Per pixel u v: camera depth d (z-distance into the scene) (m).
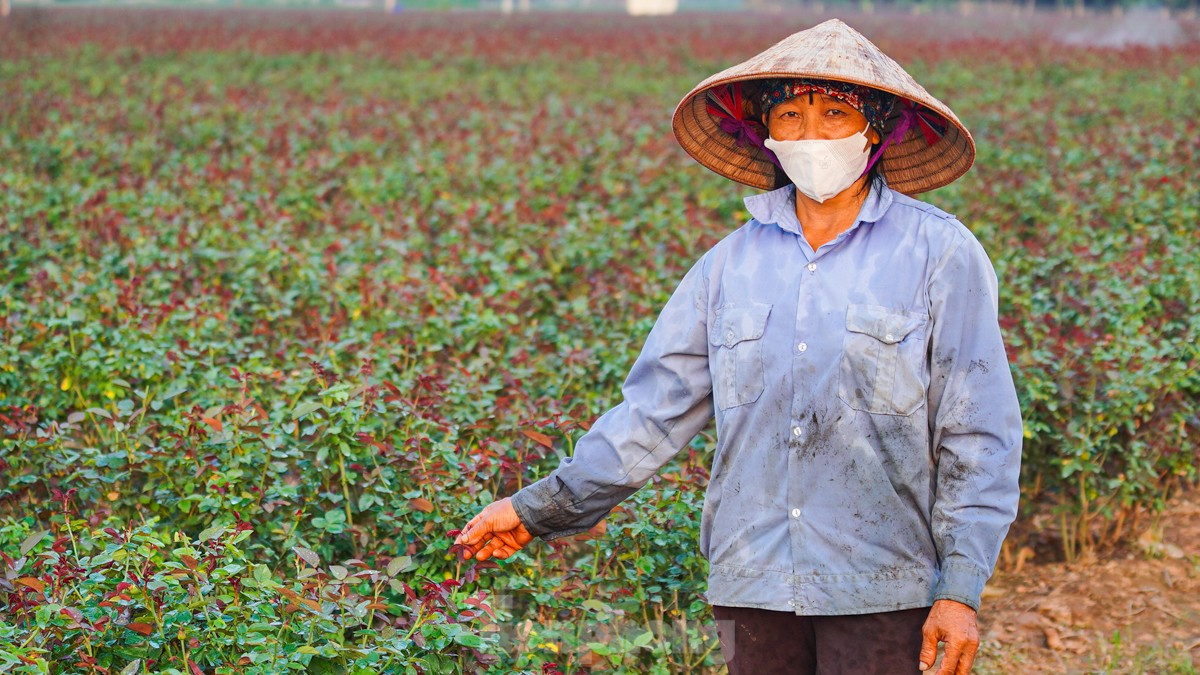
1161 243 7.61
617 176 10.50
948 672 2.45
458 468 4.08
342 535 4.10
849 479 2.59
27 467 4.56
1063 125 13.07
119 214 8.81
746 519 2.69
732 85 2.97
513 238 8.26
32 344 5.75
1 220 8.40
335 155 11.69
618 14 59.34
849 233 2.64
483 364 5.33
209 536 3.26
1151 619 4.68
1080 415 5.03
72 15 42.84
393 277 6.90
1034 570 5.19
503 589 3.81
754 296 2.67
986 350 2.55
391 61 24.73
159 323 6.03
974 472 2.52
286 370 5.60
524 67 23.47
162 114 14.49
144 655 3.17
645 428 2.81
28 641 2.99
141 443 4.36
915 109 2.88
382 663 3.11
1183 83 18.12
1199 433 5.31
